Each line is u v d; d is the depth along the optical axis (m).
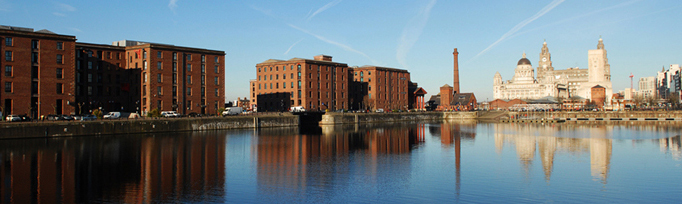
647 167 67.31
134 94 161.12
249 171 64.44
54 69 127.25
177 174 61.78
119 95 166.38
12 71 119.12
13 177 59.34
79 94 156.25
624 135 123.75
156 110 141.38
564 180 57.91
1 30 117.00
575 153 83.75
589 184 55.50
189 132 130.50
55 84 127.38
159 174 61.66
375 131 145.75
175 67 160.62
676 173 62.31
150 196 49.41
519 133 134.25
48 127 104.38
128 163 70.69
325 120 185.25
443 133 136.25
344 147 94.94
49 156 77.06
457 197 49.66
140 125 122.19
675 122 196.12
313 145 98.25
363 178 59.69
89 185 54.75
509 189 53.12
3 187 53.56
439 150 89.81
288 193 51.34
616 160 74.50
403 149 91.62
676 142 103.12
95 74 161.00
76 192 51.12
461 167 68.19
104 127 113.94
